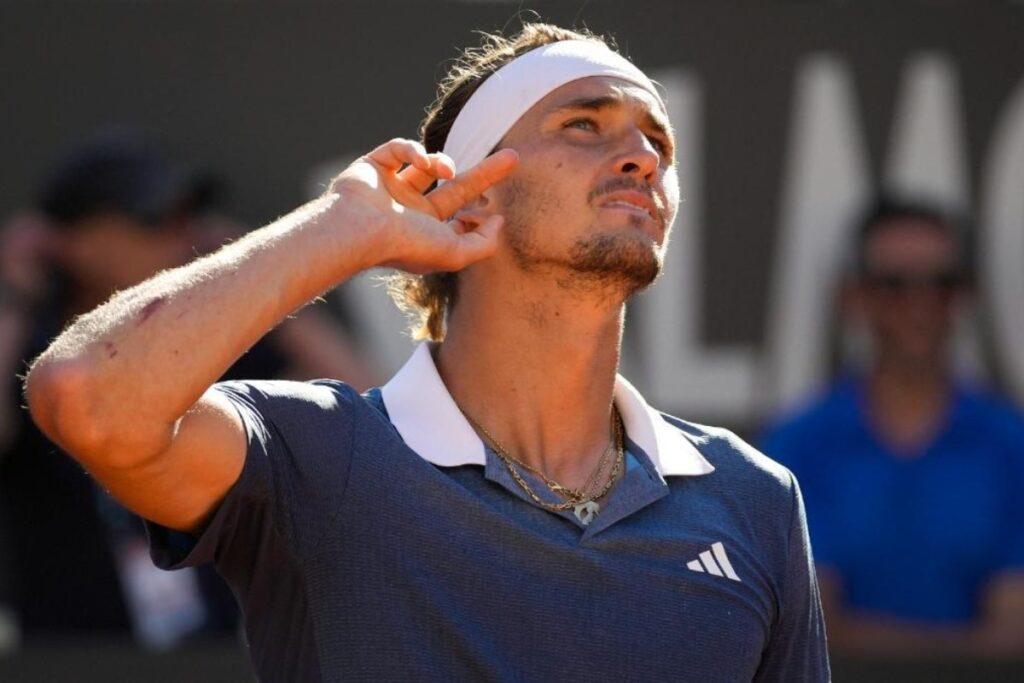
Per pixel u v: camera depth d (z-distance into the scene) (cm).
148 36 1775
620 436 945
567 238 893
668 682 838
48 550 1591
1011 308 1753
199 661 1492
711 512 908
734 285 1766
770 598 905
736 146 1780
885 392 1677
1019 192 1773
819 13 1788
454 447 878
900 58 1784
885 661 1539
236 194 1762
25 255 1653
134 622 1591
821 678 938
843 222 1775
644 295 1762
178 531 830
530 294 909
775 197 1775
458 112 993
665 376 1759
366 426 866
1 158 1762
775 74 1784
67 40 1773
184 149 1769
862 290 1706
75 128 1767
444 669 812
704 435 959
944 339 1681
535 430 919
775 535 923
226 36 1775
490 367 921
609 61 939
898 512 1647
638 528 879
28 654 1489
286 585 841
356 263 821
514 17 1772
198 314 766
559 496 897
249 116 1769
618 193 898
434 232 852
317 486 838
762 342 1758
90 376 746
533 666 821
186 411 774
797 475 1677
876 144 1781
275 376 1684
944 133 1781
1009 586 1623
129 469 770
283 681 839
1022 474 1648
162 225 1652
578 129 919
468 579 831
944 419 1669
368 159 860
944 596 1633
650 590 858
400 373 931
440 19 1773
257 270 787
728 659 860
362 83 1773
